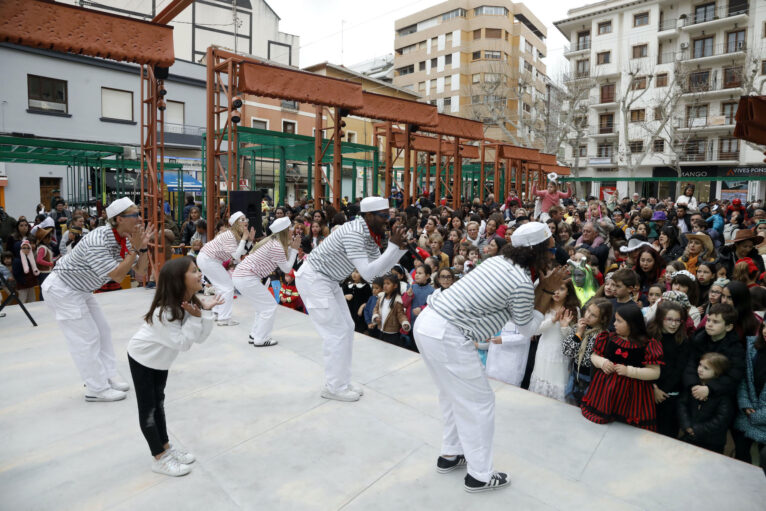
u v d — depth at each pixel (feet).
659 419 12.13
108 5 99.40
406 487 9.21
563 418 11.96
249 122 94.38
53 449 10.48
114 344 17.33
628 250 17.29
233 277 16.98
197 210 35.24
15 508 8.45
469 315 8.67
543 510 8.53
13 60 63.21
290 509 8.54
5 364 15.43
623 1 119.65
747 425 10.93
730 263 18.22
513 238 8.69
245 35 124.57
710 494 8.94
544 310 8.95
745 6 106.93
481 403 8.93
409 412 12.37
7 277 23.53
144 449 10.54
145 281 26.86
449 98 158.61
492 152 77.10
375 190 55.16
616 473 9.65
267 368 15.35
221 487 9.16
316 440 10.93
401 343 18.74
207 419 11.88
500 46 152.35
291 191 108.06
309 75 27.63
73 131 68.80
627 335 11.34
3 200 65.46
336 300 13.17
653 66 117.19
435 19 161.38
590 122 127.24
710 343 11.53
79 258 11.96
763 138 20.02
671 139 101.65
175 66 79.00
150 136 26.40
